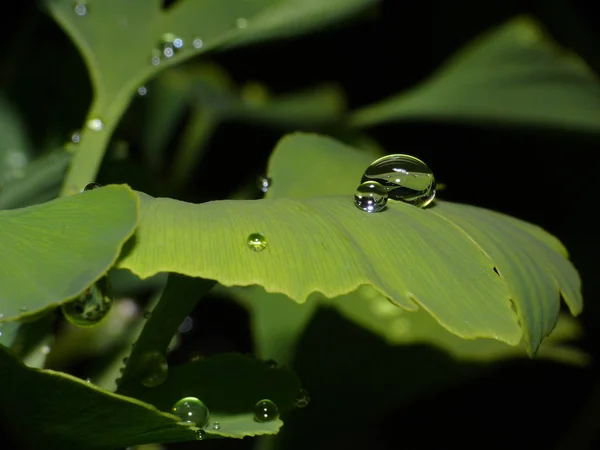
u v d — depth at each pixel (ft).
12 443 0.88
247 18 1.08
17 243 0.85
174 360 1.23
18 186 1.04
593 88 1.25
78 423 0.87
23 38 1.25
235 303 1.27
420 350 1.19
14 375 0.84
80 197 0.87
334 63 1.58
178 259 0.86
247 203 0.91
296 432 1.16
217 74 1.51
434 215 0.93
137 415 0.86
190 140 1.37
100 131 1.01
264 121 1.40
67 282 0.84
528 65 1.27
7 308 0.83
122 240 0.85
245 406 0.92
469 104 1.23
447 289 0.88
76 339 1.13
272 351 1.17
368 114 1.29
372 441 1.25
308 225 0.89
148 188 1.17
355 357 1.19
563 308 1.28
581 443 1.28
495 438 1.30
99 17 1.06
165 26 1.06
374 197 0.91
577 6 1.54
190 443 1.18
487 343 1.20
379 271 0.88
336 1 1.11
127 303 1.15
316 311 1.20
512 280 0.90
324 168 0.99
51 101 1.23
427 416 1.31
